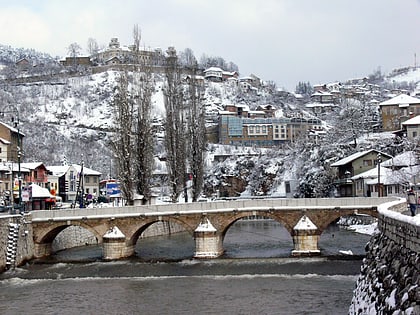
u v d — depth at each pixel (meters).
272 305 43.72
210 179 174.50
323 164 137.12
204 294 48.97
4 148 118.44
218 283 53.72
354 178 110.12
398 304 22.41
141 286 53.66
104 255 67.50
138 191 78.06
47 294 50.72
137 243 84.31
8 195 97.31
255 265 60.38
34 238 69.31
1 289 53.28
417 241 23.30
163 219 67.62
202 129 86.81
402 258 25.64
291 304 43.75
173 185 82.88
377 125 161.62
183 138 84.38
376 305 26.19
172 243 84.25
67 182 134.38
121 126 77.69
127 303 46.47
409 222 24.89
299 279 54.16
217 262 62.38
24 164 115.75
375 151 114.31
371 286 29.19
